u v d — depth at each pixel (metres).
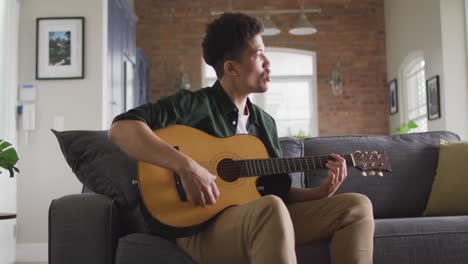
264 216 1.26
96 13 4.08
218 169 1.58
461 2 5.09
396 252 1.79
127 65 5.41
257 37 1.67
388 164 1.76
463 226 1.85
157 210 1.47
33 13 4.05
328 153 2.37
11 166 2.58
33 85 4.01
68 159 1.91
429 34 5.53
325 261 1.63
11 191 3.77
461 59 5.06
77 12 4.07
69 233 1.67
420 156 2.40
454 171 2.30
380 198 2.34
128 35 5.48
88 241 1.66
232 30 1.65
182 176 1.38
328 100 7.57
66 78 4.03
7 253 3.70
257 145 1.67
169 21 7.66
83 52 4.05
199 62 7.63
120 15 5.00
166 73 7.61
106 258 1.66
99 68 4.06
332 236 1.57
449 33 5.11
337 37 7.62
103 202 1.70
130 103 5.59
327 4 7.65
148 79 7.36
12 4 3.81
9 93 3.75
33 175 3.97
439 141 2.46
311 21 7.66
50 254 1.67
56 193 3.96
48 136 3.99
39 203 3.95
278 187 1.71
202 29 7.65
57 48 4.05
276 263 1.22
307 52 7.66
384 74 7.55
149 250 1.62
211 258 1.45
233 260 1.38
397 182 2.35
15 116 3.89
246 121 1.76
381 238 1.79
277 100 7.69
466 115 5.02
